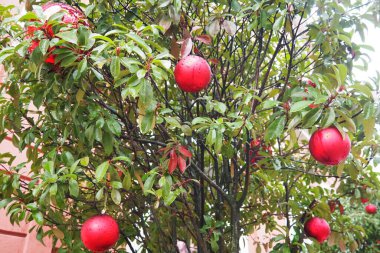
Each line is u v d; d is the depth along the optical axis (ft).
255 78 9.38
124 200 8.96
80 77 6.31
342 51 9.11
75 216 8.70
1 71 12.26
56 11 6.32
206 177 8.44
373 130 6.51
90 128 6.93
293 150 11.06
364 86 6.00
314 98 6.35
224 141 8.80
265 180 10.71
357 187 11.46
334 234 11.27
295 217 10.90
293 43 8.80
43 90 7.14
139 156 9.05
